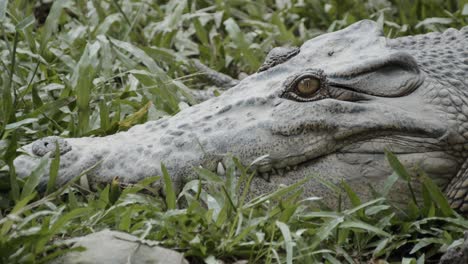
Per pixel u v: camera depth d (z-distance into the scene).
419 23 21.52
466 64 14.82
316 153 14.00
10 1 21.08
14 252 11.73
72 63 18.94
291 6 23.34
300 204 13.59
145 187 13.77
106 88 18.42
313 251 12.66
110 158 14.12
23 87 17.52
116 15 21.28
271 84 14.59
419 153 14.02
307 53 15.20
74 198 13.43
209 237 12.72
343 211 13.51
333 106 13.98
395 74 14.37
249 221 12.92
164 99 17.58
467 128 14.05
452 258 12.34
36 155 14.18
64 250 11.69
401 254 13.55
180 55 20.77
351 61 14.53
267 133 14.02
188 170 13.98
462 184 14.06
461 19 21.31
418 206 14.08
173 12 22.11
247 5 23.44
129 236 12.20
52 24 18.58
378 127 13.94
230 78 20.06
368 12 23.00
